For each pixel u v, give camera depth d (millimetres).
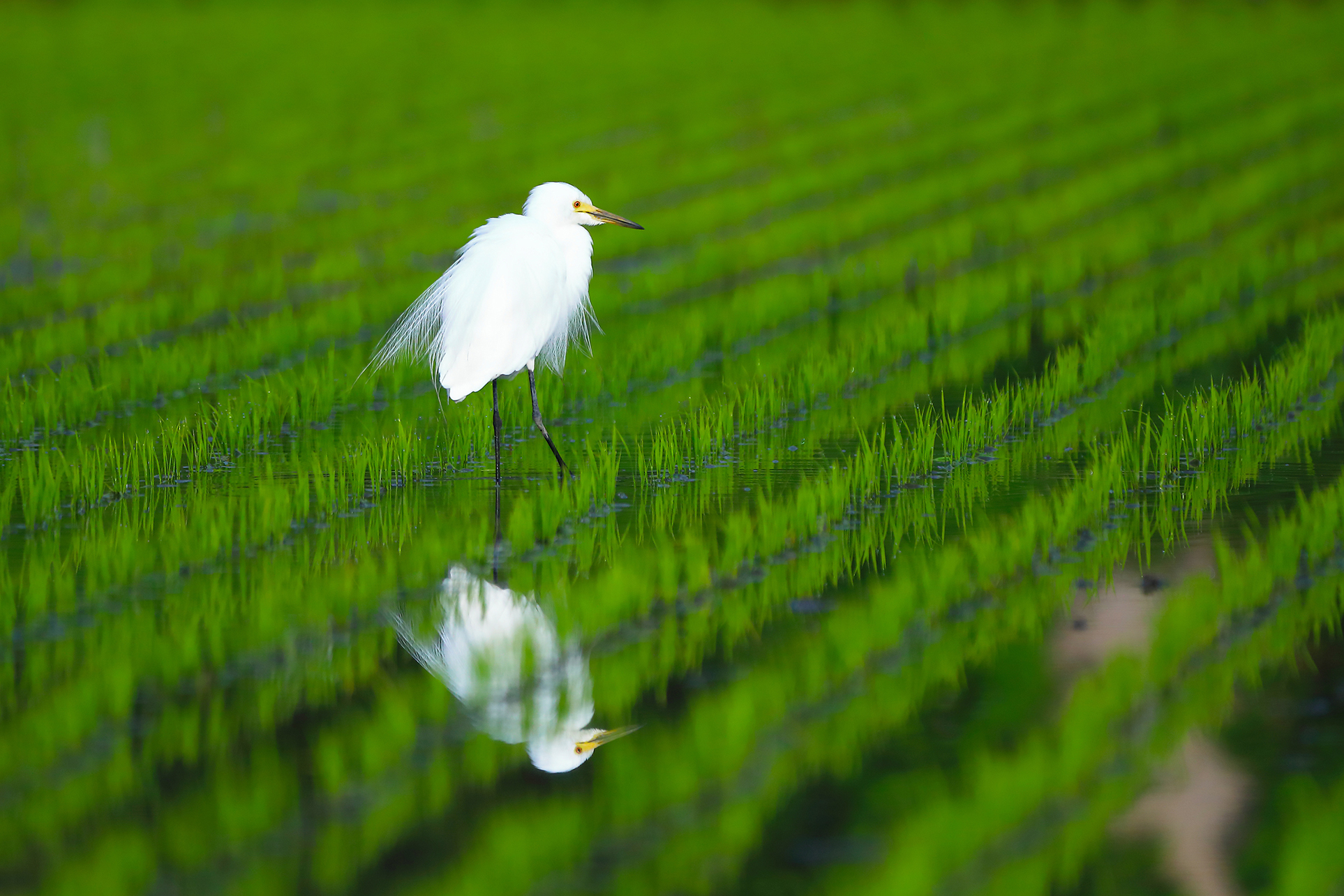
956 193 31312
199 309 21312
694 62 58250
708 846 6312
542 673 8219
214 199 34031
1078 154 35594
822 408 15703
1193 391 15727
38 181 36562
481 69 58094
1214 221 26672
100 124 46844
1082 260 23312
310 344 19078
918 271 24250
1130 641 8555
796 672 8172
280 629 8977
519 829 6293
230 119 47281
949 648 8516
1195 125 39375
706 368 17906
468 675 8211
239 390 16969
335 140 42719
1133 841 6363
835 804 6668
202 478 13039
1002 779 6531
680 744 7250
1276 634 8570
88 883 5945
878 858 6215
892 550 10469
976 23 69062
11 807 6637
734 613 9180
